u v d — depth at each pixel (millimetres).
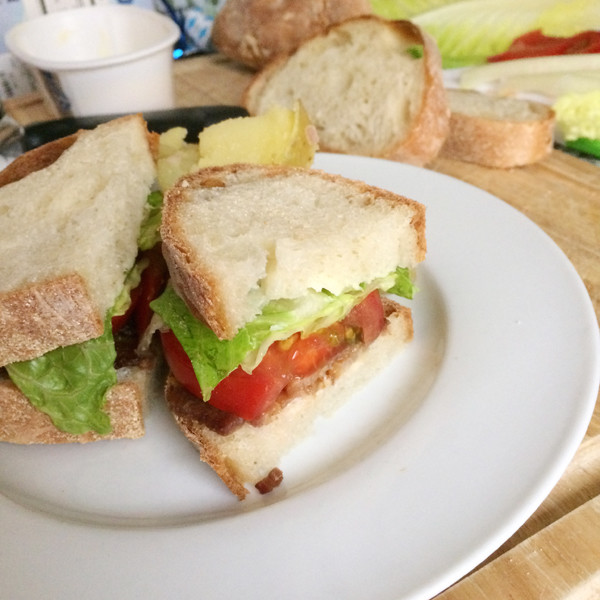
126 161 249
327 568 160
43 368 203
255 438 198
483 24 417
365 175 294
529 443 177
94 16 403
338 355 217
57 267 197
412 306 242
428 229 261
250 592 158
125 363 221
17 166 270
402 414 208
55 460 208
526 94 380
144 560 167
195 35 513
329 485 180
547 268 232
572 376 192
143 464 205
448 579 153
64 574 166
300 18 419
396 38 365
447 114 336
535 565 162
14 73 458
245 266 191
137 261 234
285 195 229
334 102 364
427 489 172
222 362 195
